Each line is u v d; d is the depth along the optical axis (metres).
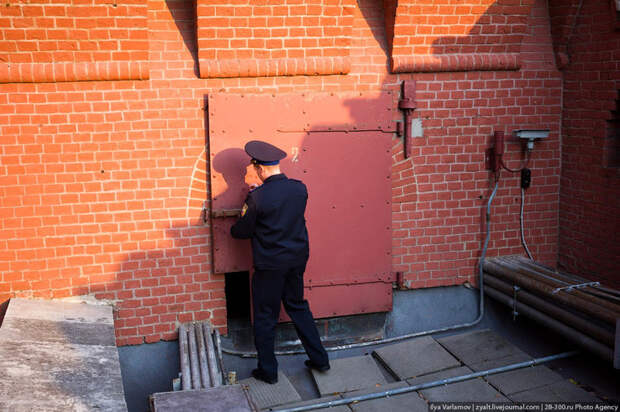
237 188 4.89
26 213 4.63
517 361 4.94
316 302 5.24
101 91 4.62
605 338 4.27
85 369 3.88
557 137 5.69
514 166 5.61
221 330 5.12
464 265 5.64
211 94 4.75
